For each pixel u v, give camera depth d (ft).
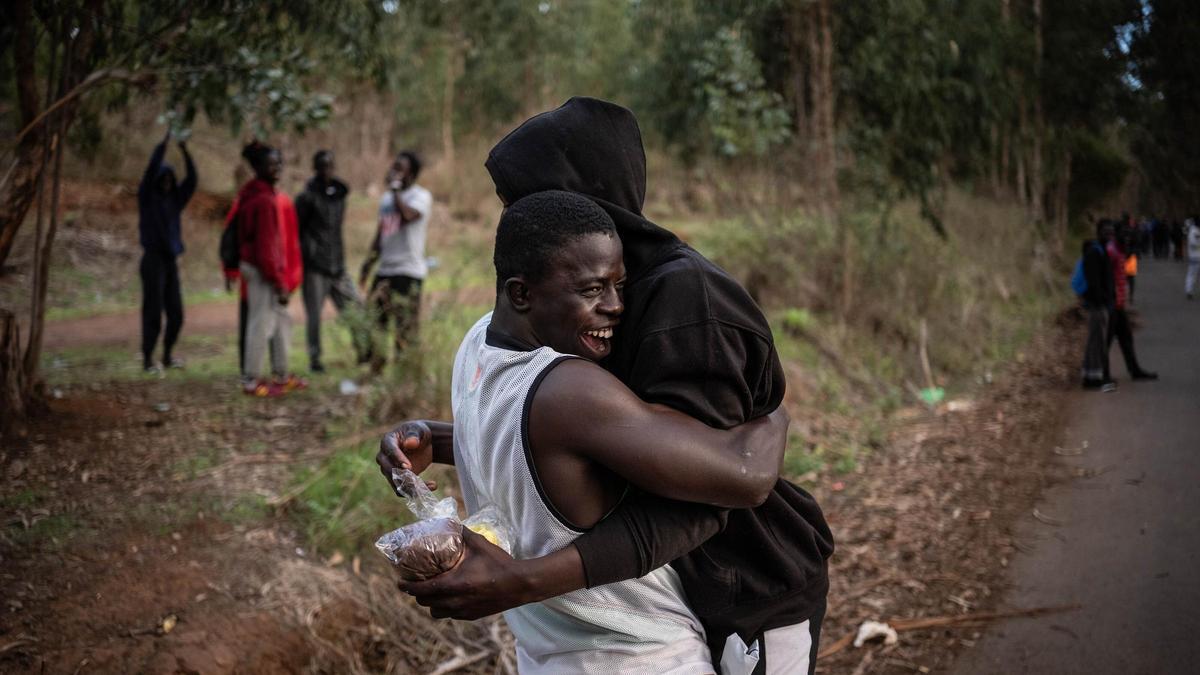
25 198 15.71
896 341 30.01
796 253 31.37
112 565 11.67
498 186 5.52
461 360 5.61
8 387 15.72
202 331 30.45
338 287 23.70
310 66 17.81
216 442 16.56
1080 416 24.45
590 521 4.73
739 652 5.35
